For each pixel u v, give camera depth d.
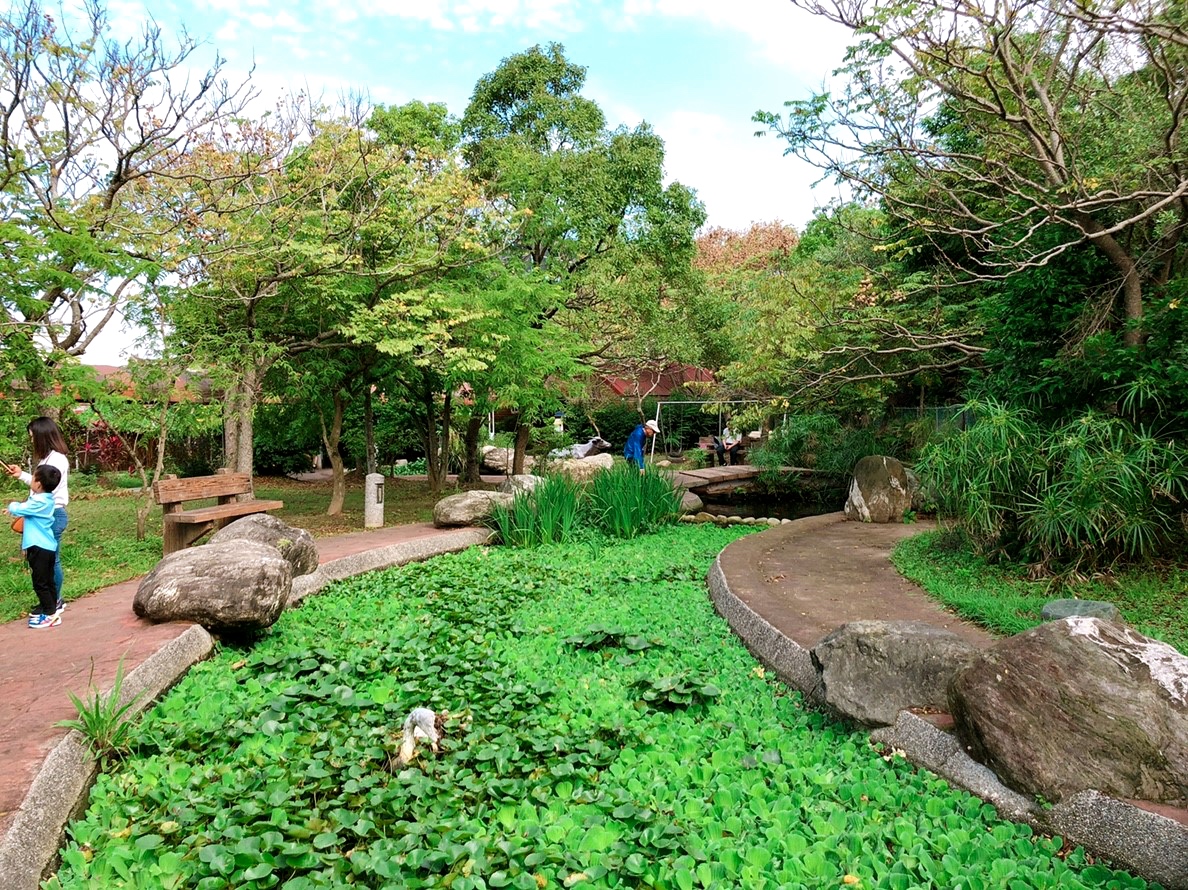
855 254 16.81
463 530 10.91
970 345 11.81
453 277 12.91
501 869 2.96
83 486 18.58
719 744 4.23
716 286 22.11
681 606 7.39
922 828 3.30
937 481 8.25
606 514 11.41
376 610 7.05
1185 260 7.95
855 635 4.55
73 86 9.02
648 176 16.72
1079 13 6.75
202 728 4.21
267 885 2.83
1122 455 6.67
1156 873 2.90
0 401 8.01
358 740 4.11
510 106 17.06
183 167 9.78
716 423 29.55
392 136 12.54
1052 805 3.27
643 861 2.98
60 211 8.50
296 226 10.39
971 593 6.73
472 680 5.00
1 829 2.90
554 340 14.20
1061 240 8.04
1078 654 3.54
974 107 8.39
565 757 3.98
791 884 2.86
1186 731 3.29
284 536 7.50
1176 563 7.00
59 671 4.68
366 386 13.70
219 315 11.15
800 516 15.80
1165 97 7.14
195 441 20.92
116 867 2.94
